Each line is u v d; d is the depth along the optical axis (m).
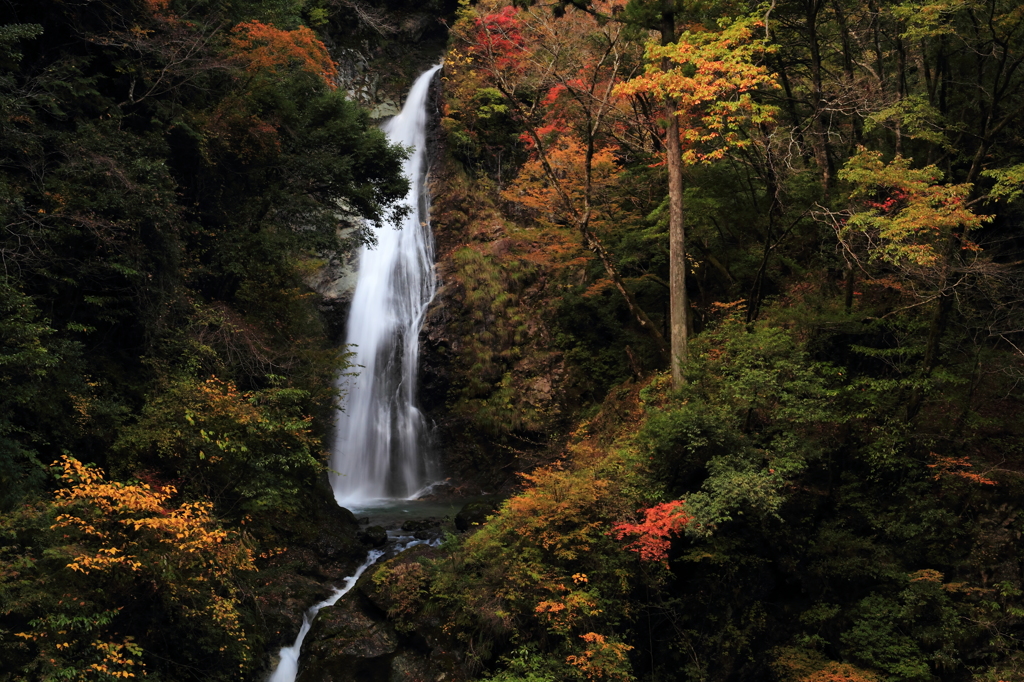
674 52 14.20
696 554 12.62
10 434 10.98
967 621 12.44
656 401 15.66
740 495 12.26
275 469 15.19
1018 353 14.58
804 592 13.30
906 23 16.31
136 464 12.35
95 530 9.77
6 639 8.74
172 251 14.60
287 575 14.27
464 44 32.34
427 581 13.12
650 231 19.77
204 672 10.99
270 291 19.22
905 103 15.41
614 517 12.77
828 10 18.95
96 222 12.40
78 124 13.59
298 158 18.86
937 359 15.03
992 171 13.22
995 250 17.34
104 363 13.54
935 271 14.00
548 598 12.19
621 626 12.40
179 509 10.69
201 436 12.71
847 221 14.95
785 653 12.82
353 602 13.15
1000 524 13.00
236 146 17.83
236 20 19.62
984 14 16.41
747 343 14.08
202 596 10.94
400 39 33.88
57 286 12.97
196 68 16.52
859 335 16.06
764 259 16.39
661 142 18.77
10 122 12.46
